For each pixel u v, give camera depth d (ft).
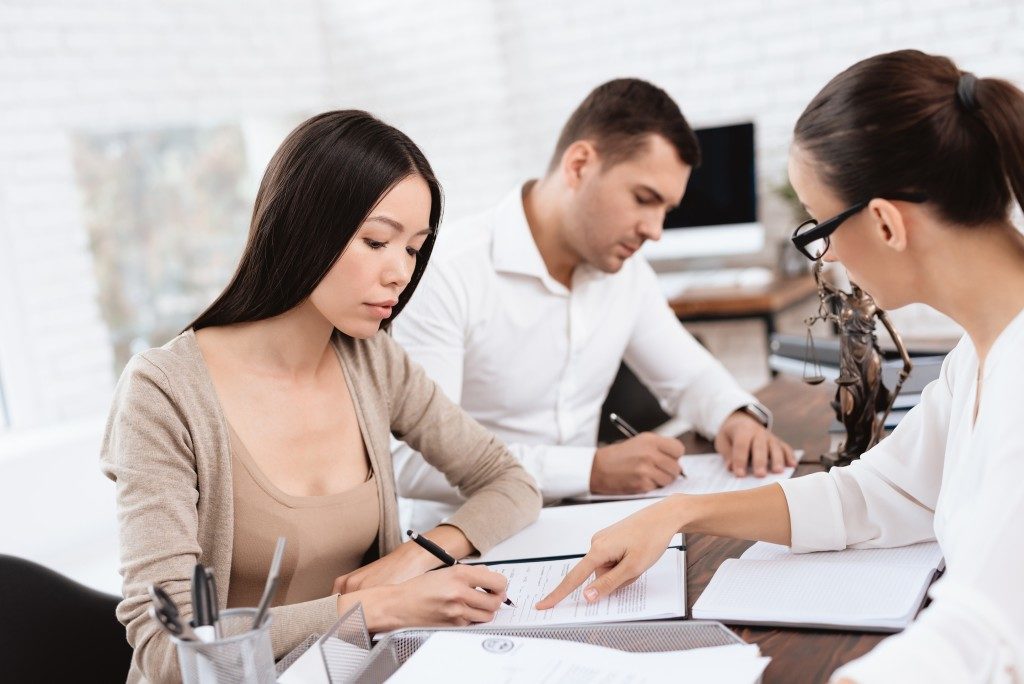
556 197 6.48
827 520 3.97
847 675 2.42
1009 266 3.03
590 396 7.11
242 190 16.76
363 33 16.52
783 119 13.82
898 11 12.85
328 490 4.49
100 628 4.61
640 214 6.17
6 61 12.69
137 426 3.97
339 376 4.71
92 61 13.52
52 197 13.10
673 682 2.93
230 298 4.33
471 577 3.81
